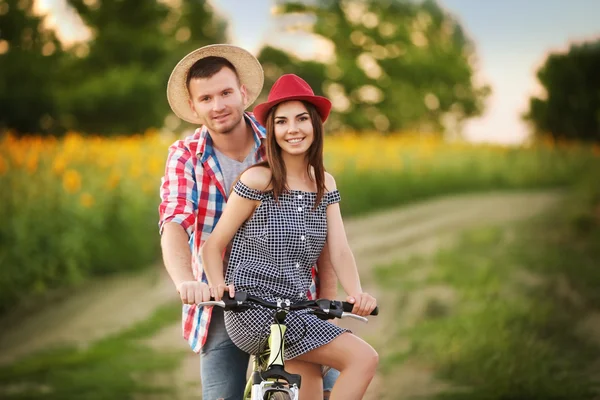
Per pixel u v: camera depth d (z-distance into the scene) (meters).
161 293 14.00
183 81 5.17
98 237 15.32
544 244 17.50
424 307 12.80
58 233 14.77
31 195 15.05
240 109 5.03
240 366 5.03
